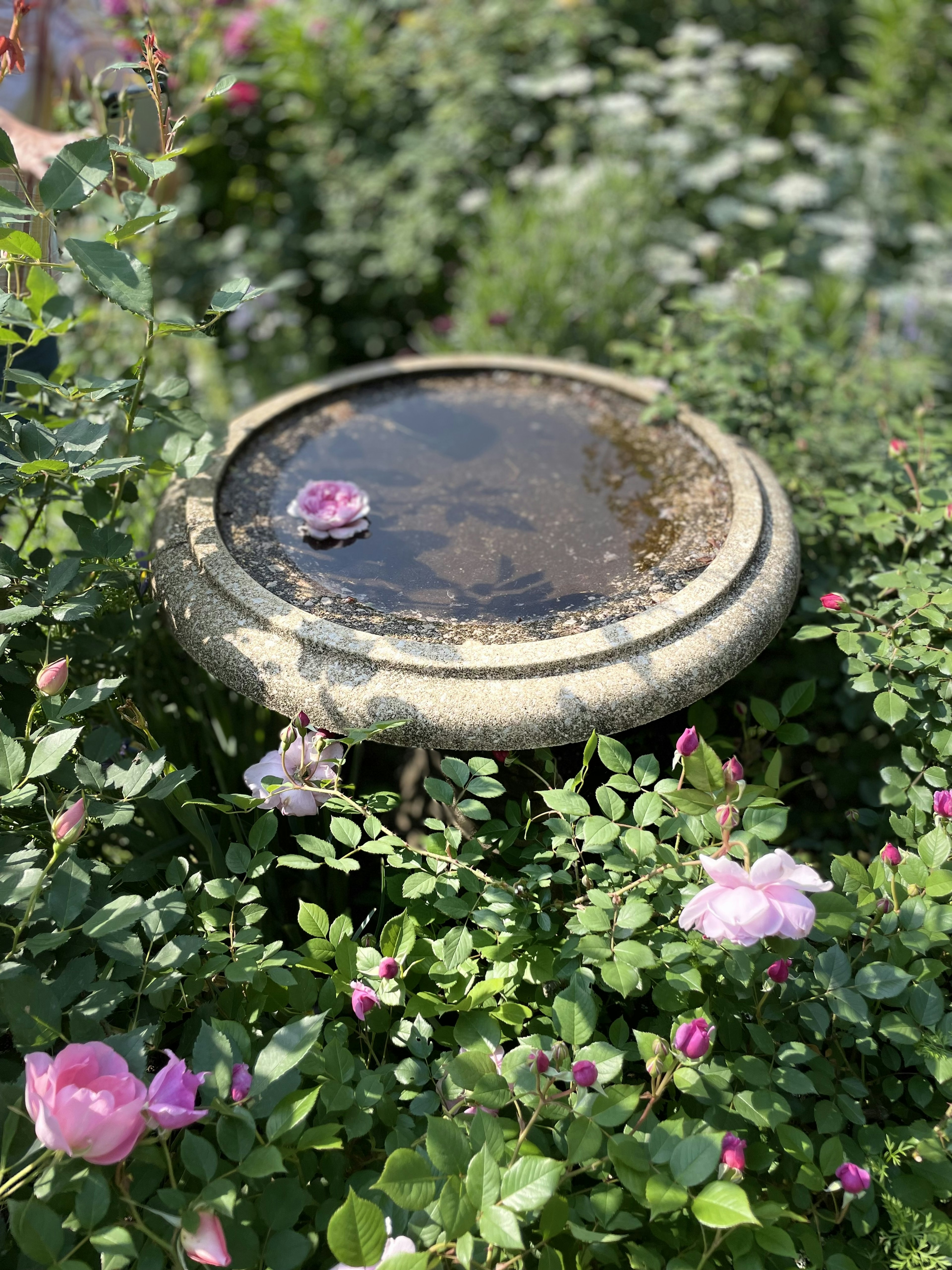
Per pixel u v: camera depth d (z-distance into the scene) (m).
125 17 2.56
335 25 4.34
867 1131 1.29
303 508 1.87
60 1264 1.02
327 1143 1.17
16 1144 1.14
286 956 1.38
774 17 5.15
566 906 1.48
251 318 3.80
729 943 1.30
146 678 2.01
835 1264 1.19
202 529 1.77
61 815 1.22
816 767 2.26
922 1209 1.25
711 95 4.21
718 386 2.41
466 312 3.73
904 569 1.91
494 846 1.63
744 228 4.22
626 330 3.37
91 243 1.38
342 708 1.49
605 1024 1.58
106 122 2.22
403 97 4.38
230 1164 1.22
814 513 2.28
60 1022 1.22
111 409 2.02
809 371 2.61
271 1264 1.09
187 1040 1.37
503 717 1.46
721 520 1.89
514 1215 1.07
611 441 2.22
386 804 1.53
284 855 1.79
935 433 2.40
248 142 4.29
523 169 4.16
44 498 1.73
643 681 1.50
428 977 1.53
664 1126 1.16
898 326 3.88
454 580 1.76
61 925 1.23
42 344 2.11
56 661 1.59
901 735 1.77
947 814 1.46
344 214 4.15
